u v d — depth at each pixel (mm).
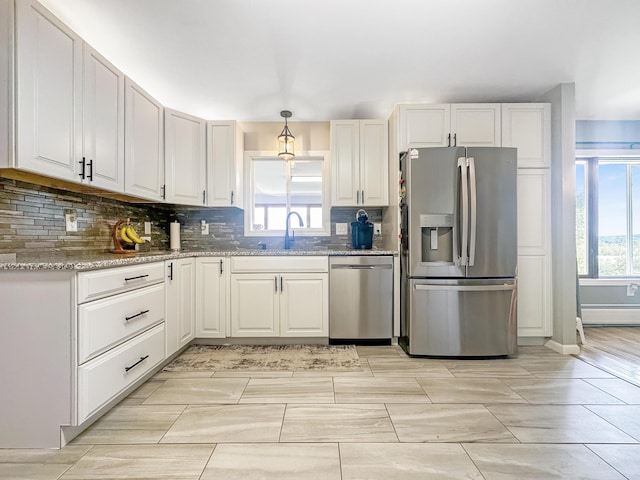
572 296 2799
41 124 1547
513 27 2037
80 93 1808
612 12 1901
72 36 1741
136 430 1632
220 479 1294
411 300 2682
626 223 3805
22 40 1439
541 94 3000
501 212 2668
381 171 3273
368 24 1993
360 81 2717
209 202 3277
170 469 1351
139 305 2021
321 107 3250
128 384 1902
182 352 2801
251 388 2107
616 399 1962
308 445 1513
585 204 3779
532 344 3002
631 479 1297
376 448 1491
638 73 2625
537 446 1507
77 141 1788
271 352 2801
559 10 1883
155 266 2242
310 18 1932
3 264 1455
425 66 2488
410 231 2684
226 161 3297
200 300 2951
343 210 3619
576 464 1384
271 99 3053
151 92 2896
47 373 1488
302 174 3877
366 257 2955
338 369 2422
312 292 2975
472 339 2656
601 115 3523
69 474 1321
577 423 1700
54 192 2086
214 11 1866
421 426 1668
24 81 1450
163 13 1878
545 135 2910
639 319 3684
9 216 1767
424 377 2281
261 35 2094
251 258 2971
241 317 2969
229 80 2688
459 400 1945
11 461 1400
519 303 2932
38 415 1485
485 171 2650
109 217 2648
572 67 2527
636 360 2627
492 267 2668
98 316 1627
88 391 1556
